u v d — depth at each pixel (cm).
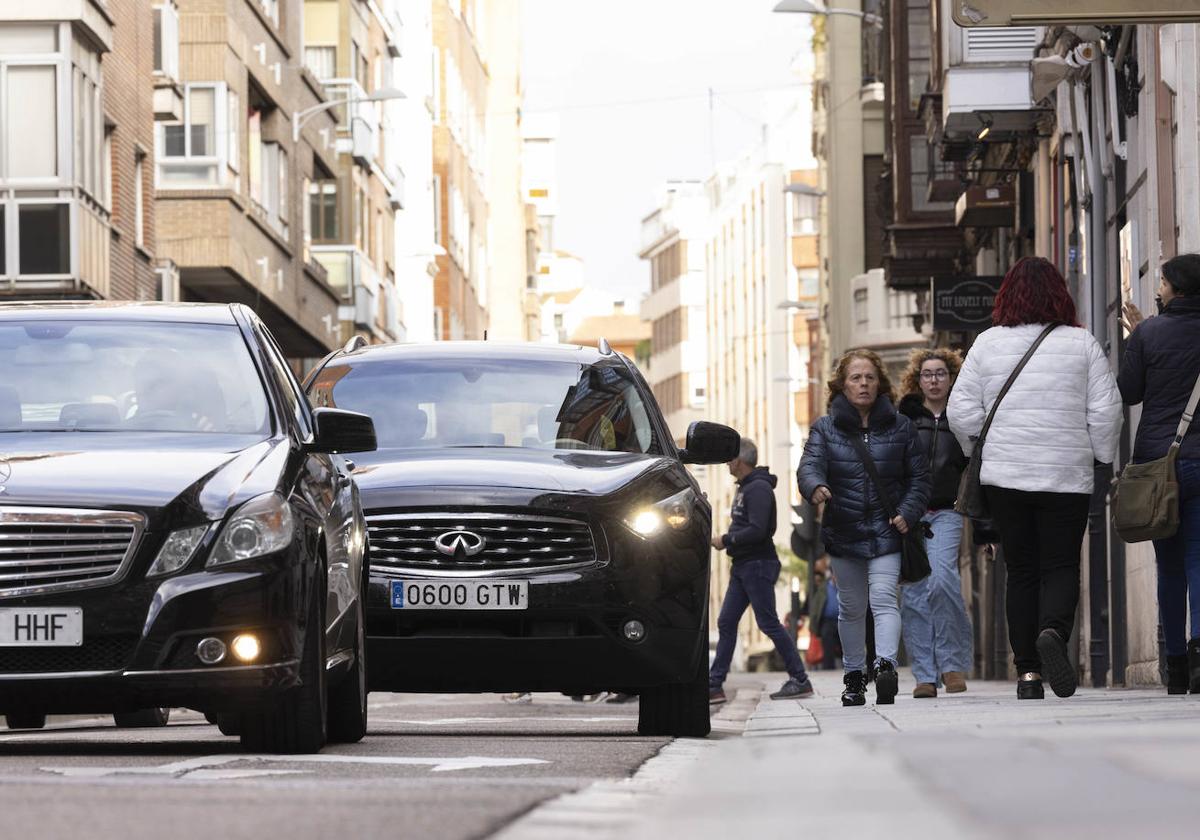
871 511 2869
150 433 2039
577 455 2536
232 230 8875
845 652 2959
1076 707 2262
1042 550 2625
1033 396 2620
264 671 1856
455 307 17488
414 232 16212
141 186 8494
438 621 2352
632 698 4450
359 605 2209
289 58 10531
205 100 8900
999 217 7550
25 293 7219
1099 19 3108
